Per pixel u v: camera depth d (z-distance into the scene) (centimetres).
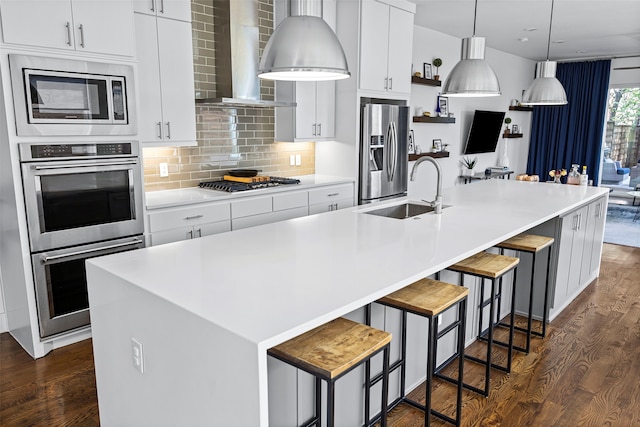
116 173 316
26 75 268
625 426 232
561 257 355
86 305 315
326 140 493
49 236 289
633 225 725
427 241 239
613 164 852
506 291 359
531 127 915
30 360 294
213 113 437
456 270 255
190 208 358
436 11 526
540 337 332
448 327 264
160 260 203
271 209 412
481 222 286
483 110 758
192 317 147
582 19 546
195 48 412
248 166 473
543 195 401
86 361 294
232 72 414
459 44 684
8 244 299
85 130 296
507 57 802
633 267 508
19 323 309
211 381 144
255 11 423
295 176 512
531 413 242
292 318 143
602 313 378
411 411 242
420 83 595
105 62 302
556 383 271
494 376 278
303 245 229
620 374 281
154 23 347
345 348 159
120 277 180
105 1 298
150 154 398
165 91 360
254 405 131
